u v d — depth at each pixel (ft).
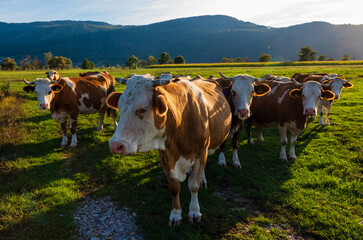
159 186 18.31
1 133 26.96
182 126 11.78
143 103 9.79
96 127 32.91
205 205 15.83
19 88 62.34
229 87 19.44
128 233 13.53
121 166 21.08
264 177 19.81
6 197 16.28
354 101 48.24
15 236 12.91
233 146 21.39
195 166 13.29
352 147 25.39
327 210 15.19
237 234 13.32
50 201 16.10
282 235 13.29
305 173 20.33
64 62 323.78
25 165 21.09
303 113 20.77
